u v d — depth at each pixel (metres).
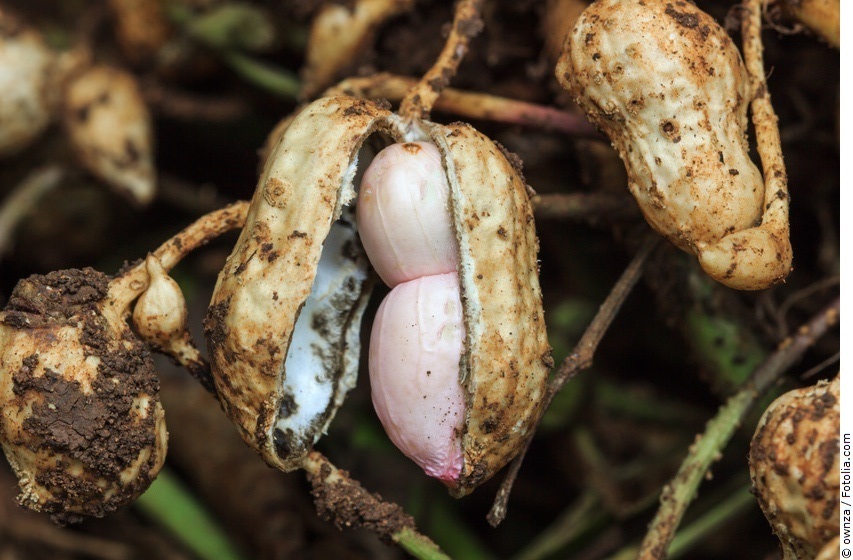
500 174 0.23
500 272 0.23
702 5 0.26
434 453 0.23
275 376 0.23
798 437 0.22
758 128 0.24
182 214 0.33
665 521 0.24
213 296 0.23
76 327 0.23
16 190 0.32
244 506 0.30
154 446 0.23
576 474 0.30
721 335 0.27
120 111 0.30
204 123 0.32
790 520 0.22
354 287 0.24
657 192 0.23
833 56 0.27
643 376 0.30
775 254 0.23
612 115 0.23
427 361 0.23
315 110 0.23
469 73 0.28
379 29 0.28
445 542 0.30
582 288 0.30
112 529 0.31
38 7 0.34
